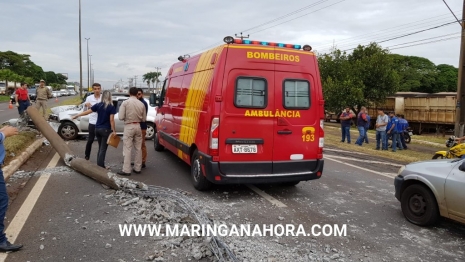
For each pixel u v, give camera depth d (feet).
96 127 25.71
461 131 57.06
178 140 25.94
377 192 23.66
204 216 16.83
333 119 126.72
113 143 25.57
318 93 21.53
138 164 26.20
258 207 19.38
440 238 16.07
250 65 20.02
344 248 14.65
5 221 15.94
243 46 19.98
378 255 14.14
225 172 19.75
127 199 19.29
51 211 17.34
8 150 27.53
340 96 102.47
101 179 21.84
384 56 104.83
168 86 31.37
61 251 13.30
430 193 17.02
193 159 22.76
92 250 13.46
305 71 21.17
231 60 19.74
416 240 15.76
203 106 20.84
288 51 20.81
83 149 34.96
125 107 24.95
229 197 21.04
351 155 41.06
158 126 34.35
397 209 20.06
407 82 194.29
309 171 21.53
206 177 20.21
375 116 112.27
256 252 13.64
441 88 203.62
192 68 24.59
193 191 21.97
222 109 19.53
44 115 52.65
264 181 20.38
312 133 21.39
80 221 16.19
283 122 20.59
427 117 96.02
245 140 19.95
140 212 17.25
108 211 17.51
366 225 17.38
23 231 14.93
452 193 15.87
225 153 19.69
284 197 21.49
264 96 20.25
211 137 19.53
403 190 18.61
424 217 17.16
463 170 15.52
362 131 51.55
